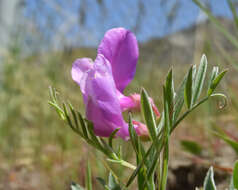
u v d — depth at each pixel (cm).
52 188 14
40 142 18
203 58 5
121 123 5
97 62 5
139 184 5
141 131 6
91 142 5
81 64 6
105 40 6
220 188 10
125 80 6
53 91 5
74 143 17
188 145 13
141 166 5
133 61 6
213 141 14
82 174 11
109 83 5
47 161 16
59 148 17
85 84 5
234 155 12
